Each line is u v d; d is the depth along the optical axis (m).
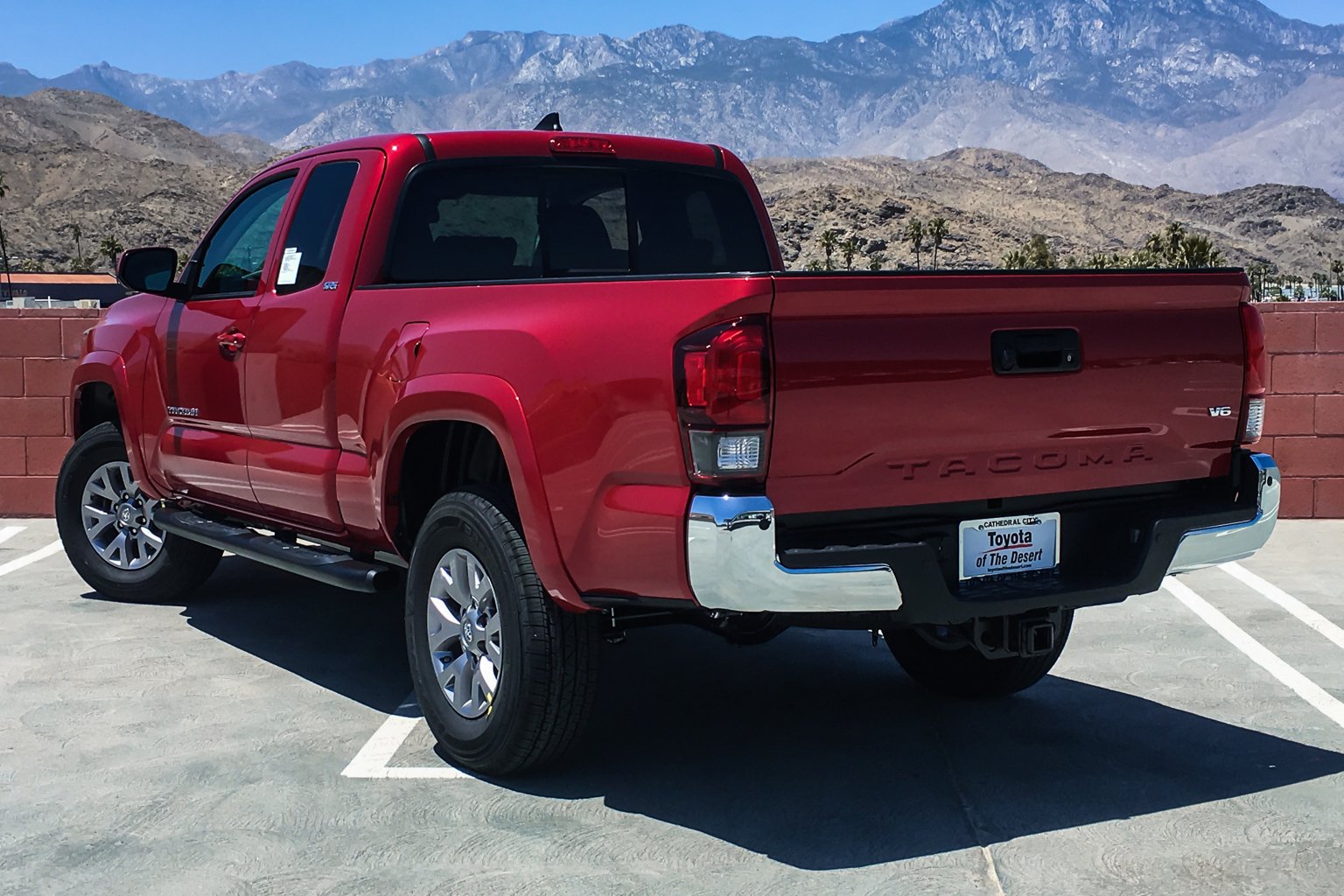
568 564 3.87
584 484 3.78
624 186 5.52
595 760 4.46
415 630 4.50
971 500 3.80
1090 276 3.85
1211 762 4.41
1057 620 4.11
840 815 3.94
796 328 3.48
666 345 3.54
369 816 3.95
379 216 4.92
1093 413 3.93
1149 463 4.08
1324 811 3.94
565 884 3.46
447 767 4.39
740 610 3.48
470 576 4.30
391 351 4.57
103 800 4.09
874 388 3.57
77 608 6.82
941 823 3.87
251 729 4.80
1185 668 5.66
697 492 3.48
